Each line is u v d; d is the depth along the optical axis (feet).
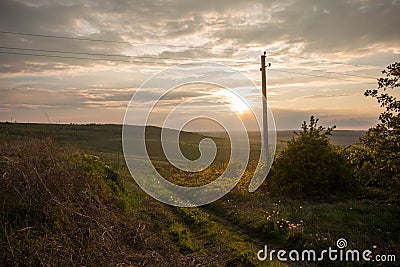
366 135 39.22
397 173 36.88
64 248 20.92
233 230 32.86
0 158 31.58
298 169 49.78
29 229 22.31
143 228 28.12
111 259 21.39
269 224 31.89
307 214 34.91
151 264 22.29
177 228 32.07
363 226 30.76
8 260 19.03
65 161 34.27
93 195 29.91
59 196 26.63
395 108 37.29
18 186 26.68
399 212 36.17
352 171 49.24
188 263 23.45
